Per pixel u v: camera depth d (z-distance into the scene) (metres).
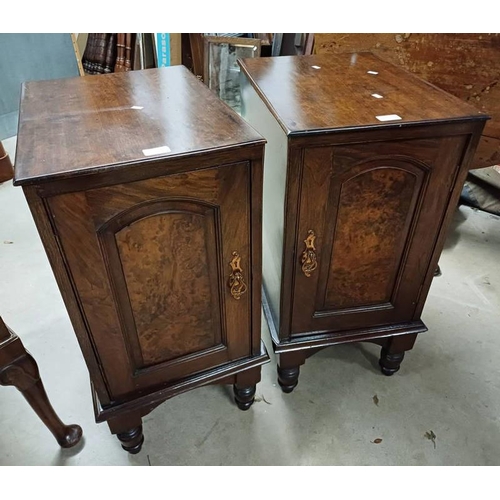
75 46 2.51
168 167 0.62
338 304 0.98
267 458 0.98
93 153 0.61
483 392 1.14
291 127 0.71
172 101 0.82
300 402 1.11
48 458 0.98
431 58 1.27
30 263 1.56
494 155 1.33
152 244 0.70
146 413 0.92
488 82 1.22
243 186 0.70
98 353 0.78
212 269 0.79
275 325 1.04
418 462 0.98
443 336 1.30
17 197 1.94
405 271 0.95
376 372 1.19
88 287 0.69
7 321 1.32
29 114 0.76
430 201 0.85
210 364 0.94
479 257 1.63
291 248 0.85
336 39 1.37
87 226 0.63
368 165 0.77
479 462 0.98
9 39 2.19
